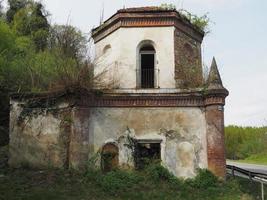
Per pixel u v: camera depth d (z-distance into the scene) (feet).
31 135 64.08
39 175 59.41
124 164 60.59
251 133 241.35
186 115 61.52
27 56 98.37
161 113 61.72
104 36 68.90
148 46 66.23
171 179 58.54
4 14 148.46
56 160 61.77
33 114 64.54
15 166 63.67
